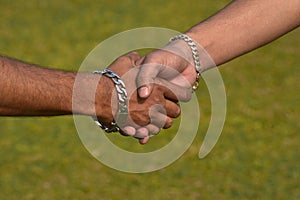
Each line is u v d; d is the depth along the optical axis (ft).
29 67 11.70
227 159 27.32
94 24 42.27
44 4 44.62
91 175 26.27
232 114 30.96
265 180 26.16
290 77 34.96
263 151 28.09
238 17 13.88
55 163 27.12
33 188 25.58
